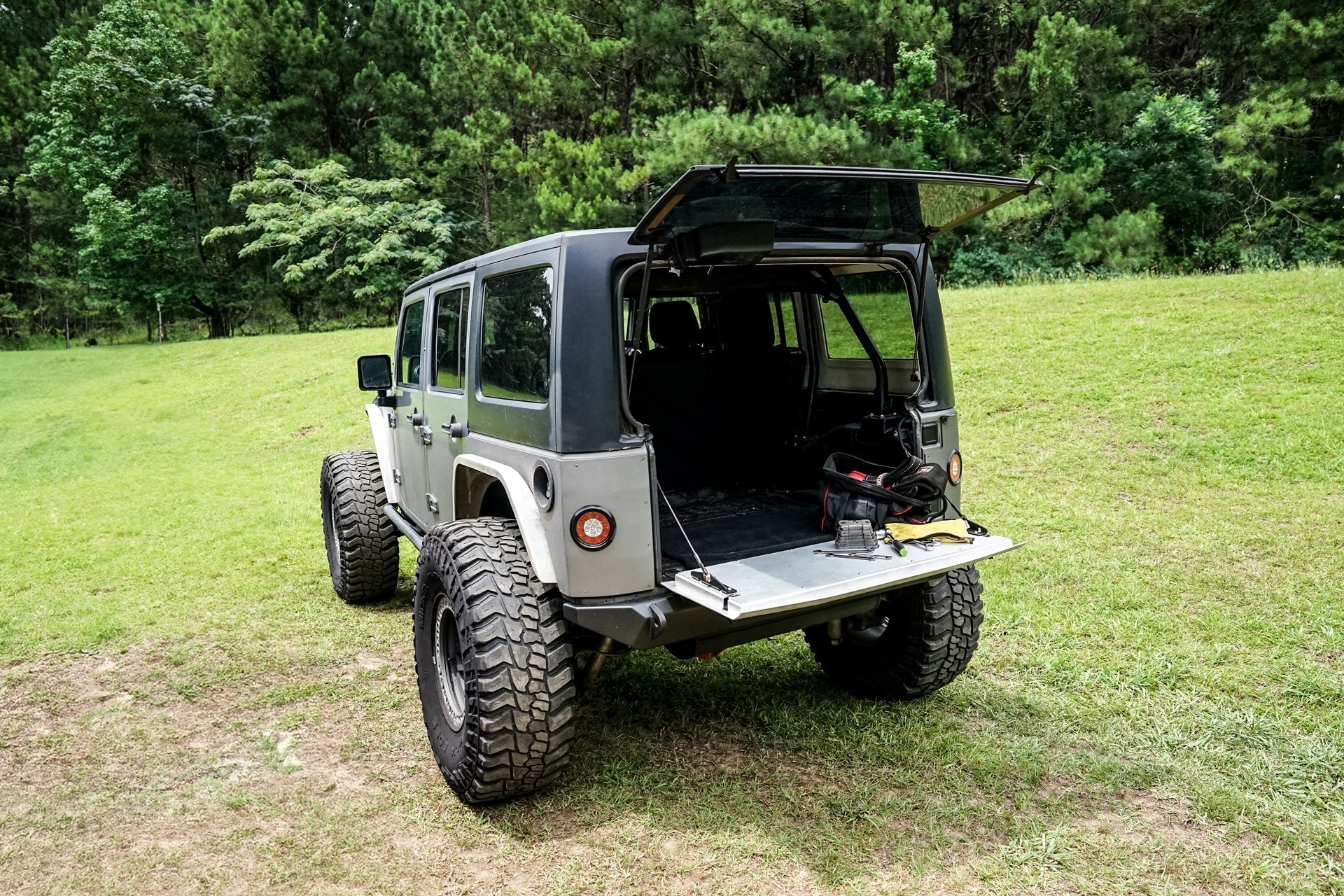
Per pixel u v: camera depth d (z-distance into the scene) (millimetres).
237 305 37438
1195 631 4672
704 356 4070
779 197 2764
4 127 37625
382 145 32906
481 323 3805
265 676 4711
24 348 40969
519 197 29688
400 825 3221
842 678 4254
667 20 23266
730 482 4238
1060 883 2803
